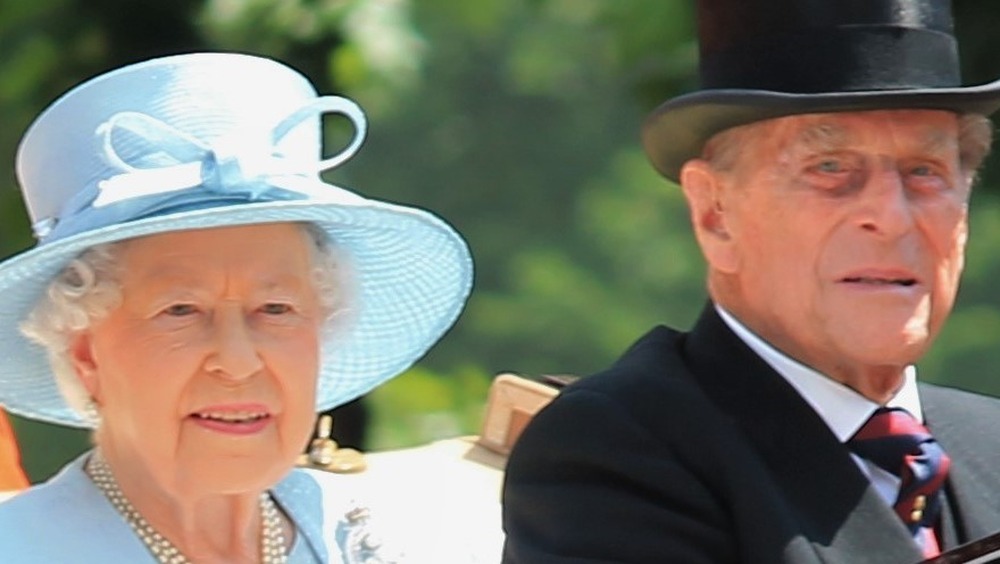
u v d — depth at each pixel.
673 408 12.21
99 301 11.16
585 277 52.91
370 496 12.47
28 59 20.91
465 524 13.33
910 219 12.05
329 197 11.37
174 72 11.33
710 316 12.64
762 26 12.32
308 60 21.27
